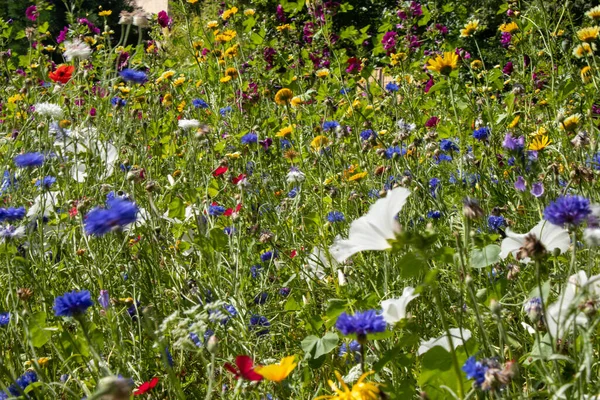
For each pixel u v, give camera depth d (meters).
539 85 4.99
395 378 2.04
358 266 2.91
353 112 4.37
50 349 2.55
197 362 2.54
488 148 3.91
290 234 3.37
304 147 4.59
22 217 2.71
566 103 4.80
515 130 4.23
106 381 1.24
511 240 2.00
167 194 3.53
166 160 4.73
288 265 2.97
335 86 5.47
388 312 1.86
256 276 3.21
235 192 3.85
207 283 2.92
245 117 5.56
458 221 3.01
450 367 1.67
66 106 4.32
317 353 1.99
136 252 3.15
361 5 14.96
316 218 2.96
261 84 6.53
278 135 4.42
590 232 1.71
